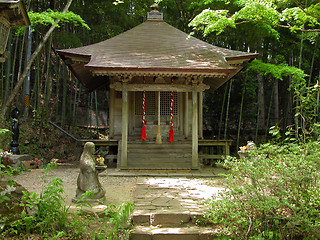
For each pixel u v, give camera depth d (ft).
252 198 13.33
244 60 32.30
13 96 31.12
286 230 13.53
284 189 13.51
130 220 15.44
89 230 13.89
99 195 17.46
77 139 45.19
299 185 13.83
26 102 41.37
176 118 35.70
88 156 17.76
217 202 13.69
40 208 13.48
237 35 42.63
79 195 17.44
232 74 32.96
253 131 52.60
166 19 58.39
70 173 28.32
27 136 40.11
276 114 54.24
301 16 21.79
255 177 13.60
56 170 30.07
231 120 54.13
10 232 12.41
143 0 45.88
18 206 13.51
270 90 61.36
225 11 23.02
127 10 46.16
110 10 45.16
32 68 54.29
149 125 35.09
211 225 15.53
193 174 28.22
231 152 48.06
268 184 13.50
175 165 31.27
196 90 30.58
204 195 19.89
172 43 34.14
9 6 15.28
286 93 48.26
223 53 32.40
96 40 50.01
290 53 45.57
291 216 13.24
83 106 61.77
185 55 31.32
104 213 15.39
